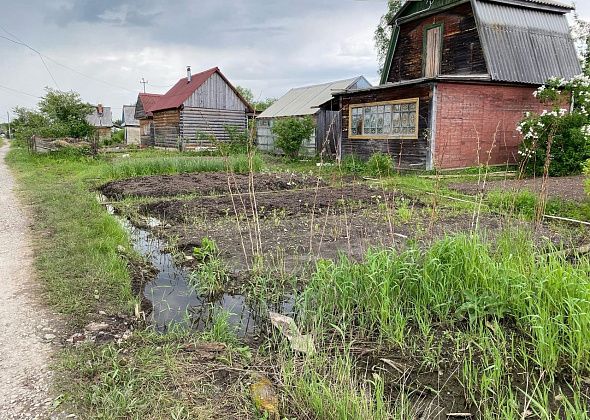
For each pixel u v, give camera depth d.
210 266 4.97
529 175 12.68
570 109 14.91
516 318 3.45
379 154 14.31
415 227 6.77
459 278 3.85
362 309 3.86
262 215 8.02
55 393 2.61
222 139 29.20
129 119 53.94
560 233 6.17
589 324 3.04
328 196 9.89
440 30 17.06
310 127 19.77
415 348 3.28
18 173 15.33
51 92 25.55
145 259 5.47
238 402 2.54
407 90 14.71
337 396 2.51
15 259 5.22
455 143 14.27
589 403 2.63
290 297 4.38
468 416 2.56
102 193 11.35
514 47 15.50
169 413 2.42
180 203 9.21
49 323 3.56
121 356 3.03
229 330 3.59
